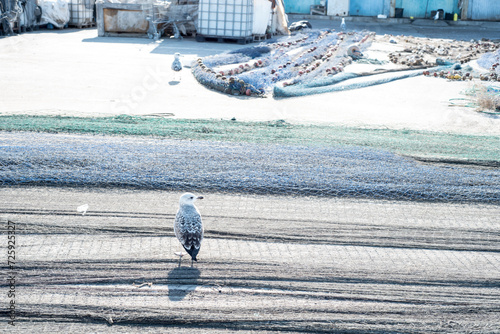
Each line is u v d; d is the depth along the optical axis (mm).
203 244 7773
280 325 5934
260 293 6539
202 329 5832
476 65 25531
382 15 44188
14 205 8781
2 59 22031
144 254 7371
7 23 28906
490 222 8961
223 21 28766
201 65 20859
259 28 30391
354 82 20562
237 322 5945
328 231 8367
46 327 5742
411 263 7469
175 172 10180
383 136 13562
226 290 6574
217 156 11062
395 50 29750
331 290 6668
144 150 11266
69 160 10422
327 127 14367
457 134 14195
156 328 5816
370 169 10820
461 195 9859
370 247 7934
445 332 5938
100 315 5953
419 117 15992
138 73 20406
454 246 8055
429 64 25078
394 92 19344
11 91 16875
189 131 13086
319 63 23703
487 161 11570
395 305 6410
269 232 8234
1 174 9672
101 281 6656
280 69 21766
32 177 9695
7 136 11883
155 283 6676
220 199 9438
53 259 7113
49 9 33219
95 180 9750
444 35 37875
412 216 9102
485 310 6387
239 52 24781
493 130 14750
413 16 45062
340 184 9961
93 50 25219
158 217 8594
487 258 7715
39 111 14578
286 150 11727
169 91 17984
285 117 15445
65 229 8039
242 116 15320
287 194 9789
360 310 6262
